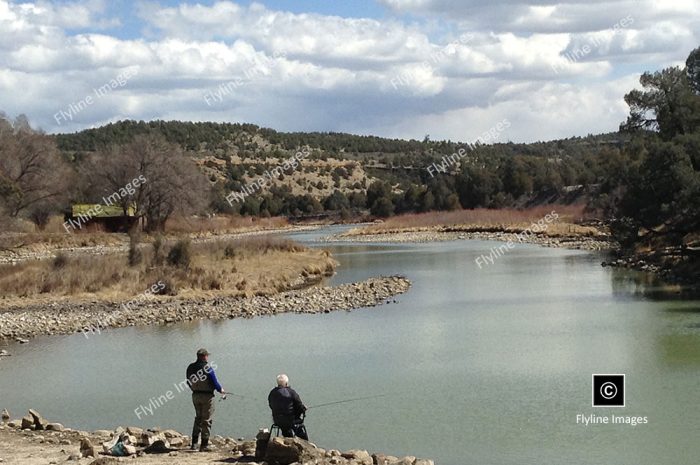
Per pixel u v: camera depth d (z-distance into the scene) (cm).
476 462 1694
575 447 1783
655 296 3875
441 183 14062
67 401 2294
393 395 2247
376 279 5019
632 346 2761
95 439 1702
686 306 3522
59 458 1470
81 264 4869
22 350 3072
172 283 4372
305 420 2028
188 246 5084
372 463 1490
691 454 1722
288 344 3011
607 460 1686
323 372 2536
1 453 1539
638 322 3197
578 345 2819
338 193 16788
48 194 8900
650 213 5128
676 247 5269
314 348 2920
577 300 3884
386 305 3969
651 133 7031
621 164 7288
